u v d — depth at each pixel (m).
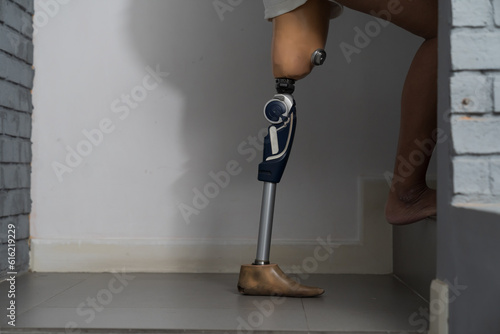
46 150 2.32
